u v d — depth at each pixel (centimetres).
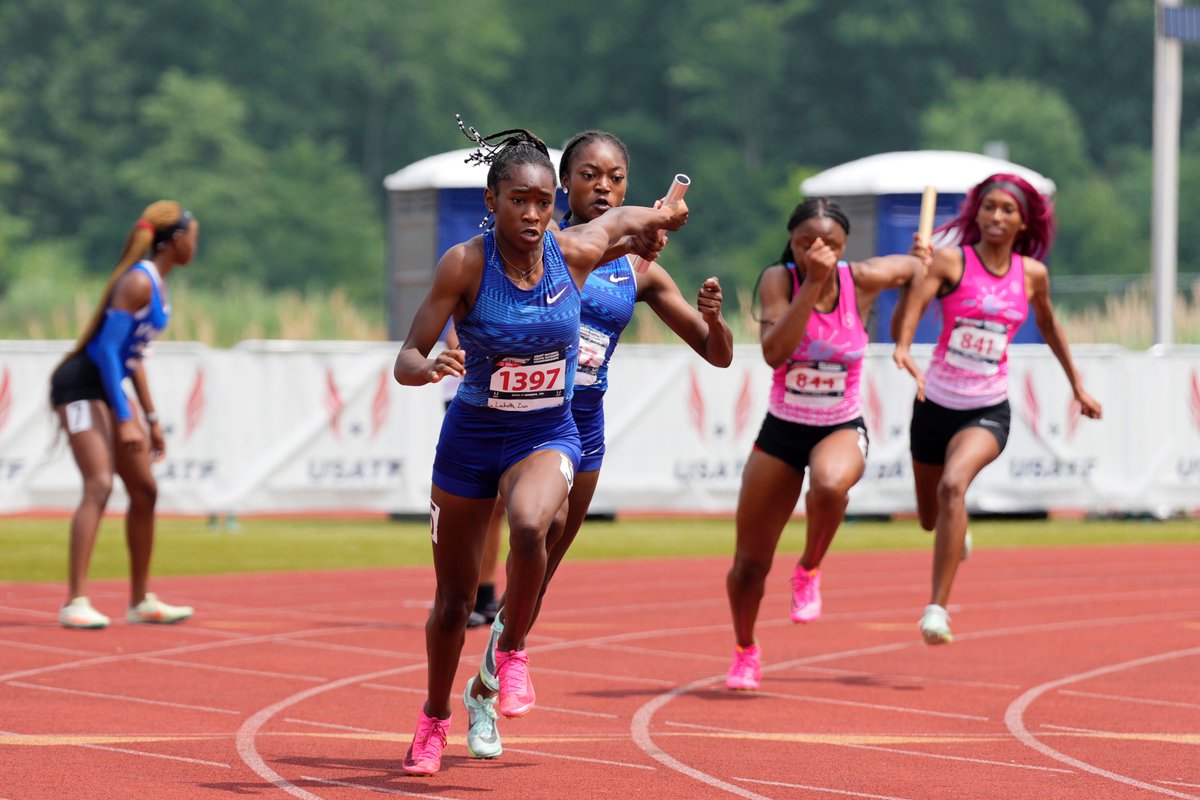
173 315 7144
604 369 2091
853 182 6150
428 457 5088
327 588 3753
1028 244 2853
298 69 17575
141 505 3097
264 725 2194
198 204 15825
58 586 3716
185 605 3434
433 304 1792
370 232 16562
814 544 2556
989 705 2408
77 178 16038
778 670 2722
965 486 2677
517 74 19050
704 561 4416
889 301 5872
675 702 2412
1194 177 17450
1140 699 2462
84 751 2009
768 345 2434
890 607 3553
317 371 4991
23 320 8194
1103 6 19075
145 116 16312
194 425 4891
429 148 17938
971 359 2761
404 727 2192
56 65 16388
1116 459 5609
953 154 6225
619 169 2127
